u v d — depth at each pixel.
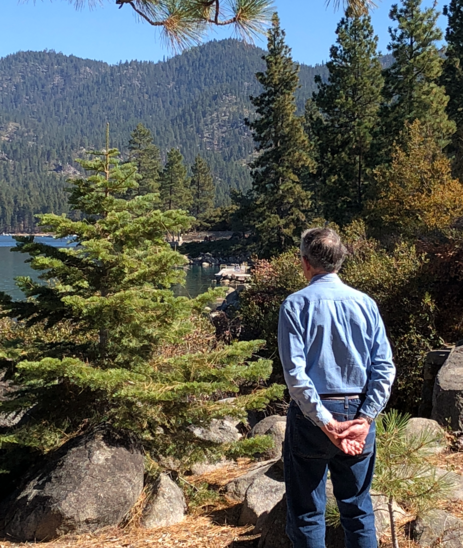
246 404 4.62
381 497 3.47
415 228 17.42
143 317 4.50
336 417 2.58
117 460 4.11
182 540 3.69
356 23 33.31
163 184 78.50
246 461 5.48
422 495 2.92
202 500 4.43
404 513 3.50
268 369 4.54
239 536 3.70
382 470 2.95
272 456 5.36
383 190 19.94
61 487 3.90
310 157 42.50
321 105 34.41
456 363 5.96
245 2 3.67
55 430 4.41
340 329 2.63
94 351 4.64
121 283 4.66
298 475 2.70
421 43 30.66
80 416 4.55
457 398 5.29
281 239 41.72
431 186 18.52
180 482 4.62
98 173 4.89
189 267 55.81
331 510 3.13
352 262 11.84
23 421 4.75
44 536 3.82
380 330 2.71
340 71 33.69
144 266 4.63
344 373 2.62
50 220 4.48
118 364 4.62
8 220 155.88
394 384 8.32
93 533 3.86
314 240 2.77
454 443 4.84
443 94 30.94
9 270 34.88
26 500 3.94
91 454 4.09
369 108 34.34
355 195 34.38
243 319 12.34
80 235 4.74
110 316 4.43
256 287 13.05
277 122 40.88
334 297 2.68
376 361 2.67
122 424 4.29
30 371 4.03
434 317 8.94
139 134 75.75
